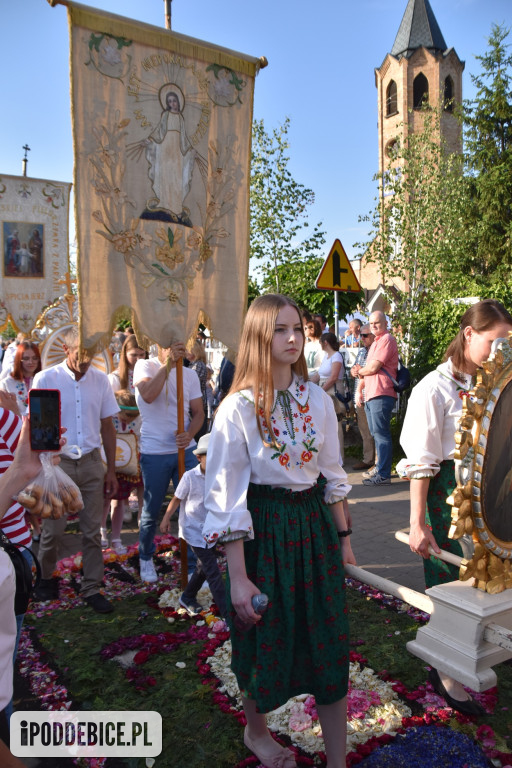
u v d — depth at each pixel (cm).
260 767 235
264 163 1202
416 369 920
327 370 780
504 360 215
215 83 408
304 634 208
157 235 391
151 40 377
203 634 351
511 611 214
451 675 211
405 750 243
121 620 376
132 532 572
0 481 166
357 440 982
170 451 427
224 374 728
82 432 392
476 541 212
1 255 862
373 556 477
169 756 247
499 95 2788
